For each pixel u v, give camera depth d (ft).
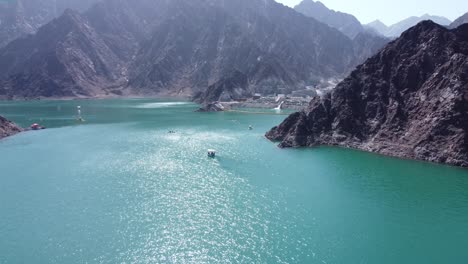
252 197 263.29
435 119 361.30
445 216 231.50
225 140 476.54
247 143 456.04
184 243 199.82
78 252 191.93
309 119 464.65
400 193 269.03
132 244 199.11
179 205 249.34
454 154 333.42
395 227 217.77
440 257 187.93
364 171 322.75
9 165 352.28
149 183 294.46
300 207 245.45
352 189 278.26
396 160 355.97
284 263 181.27
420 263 182.70
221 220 226.38
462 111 350.02
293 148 422.82
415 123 382.01
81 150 416.05
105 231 213.05
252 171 327.47
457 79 366.84
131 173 322.14
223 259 184.85
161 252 191.31
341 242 200.85
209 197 263.70
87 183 295.07
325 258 185.78
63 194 270.67
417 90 408.46
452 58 386.32
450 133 346.74
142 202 254.47
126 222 224.12
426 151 351.25
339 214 234.38
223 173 321.32
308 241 201.67
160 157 379.96
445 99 366.22
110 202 254.68
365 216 231.71
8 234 211.20
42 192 275.39
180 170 331.36
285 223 222.48
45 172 327.06
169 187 284.61
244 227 217.56
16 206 249.55
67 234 210.18
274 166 343.46
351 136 427.74
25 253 191.72
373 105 431.43
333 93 476.13
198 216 231.91
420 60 418.51
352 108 444.96
